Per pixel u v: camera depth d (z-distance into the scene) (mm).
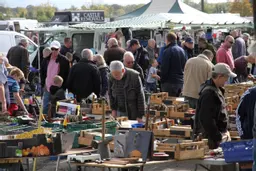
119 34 23172
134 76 12055
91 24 27453
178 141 9320
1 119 11477
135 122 11492
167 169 11492
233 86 14969
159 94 14000
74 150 9352
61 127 10523
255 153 6055
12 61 21875
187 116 11867
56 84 15023
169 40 15938
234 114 11852
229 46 18297
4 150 8492
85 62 15078
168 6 27750
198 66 13656
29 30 30016
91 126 10469
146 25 25031
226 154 7945
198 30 27281
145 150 8312
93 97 13484
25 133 9445
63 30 28828
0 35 25641
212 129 9078
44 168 11477
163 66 15836
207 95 9133
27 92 22641
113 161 8438
